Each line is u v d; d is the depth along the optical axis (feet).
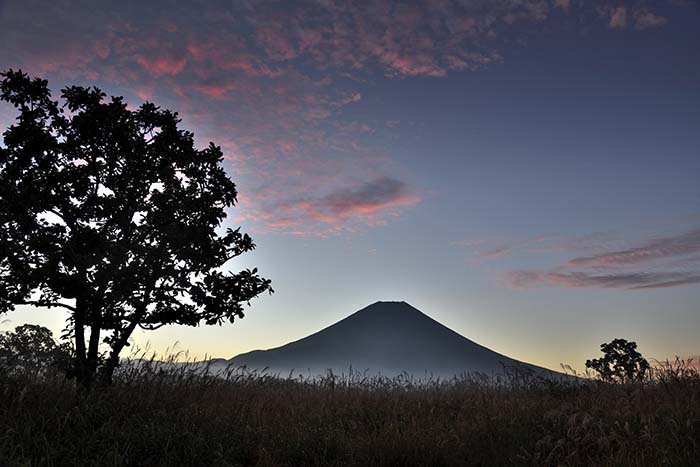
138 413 28.60
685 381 32.12
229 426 27.55
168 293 38.34
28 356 33.94
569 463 22.41
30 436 23.08
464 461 24.45
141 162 38.75
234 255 41.19
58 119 38.96
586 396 35.42
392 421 30.60
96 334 36.50
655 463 21.40
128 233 38.37
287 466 23.95
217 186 41.11
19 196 35.01
